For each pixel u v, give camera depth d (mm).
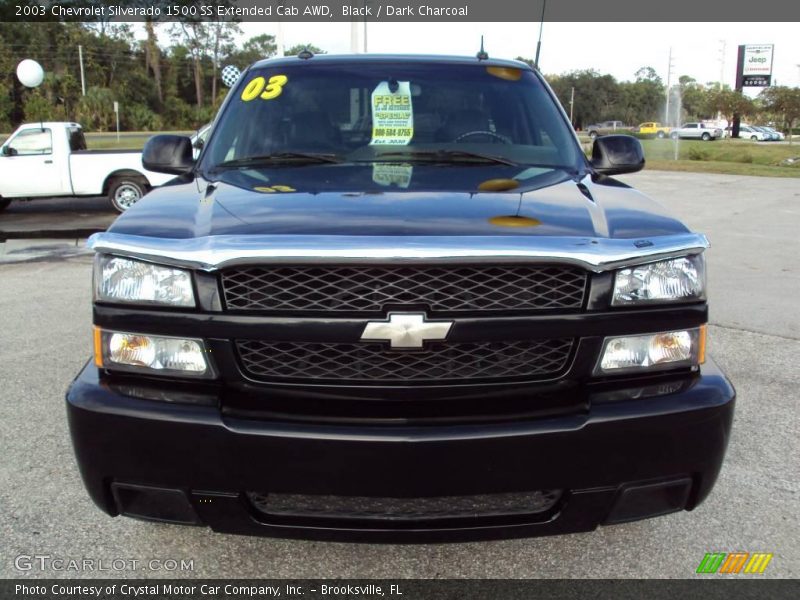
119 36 81562
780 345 5410
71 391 2293
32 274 7906
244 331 2150
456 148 3316
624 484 2229
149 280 2215
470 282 2148
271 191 2668
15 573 2586
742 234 10969
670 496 2344
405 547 2785
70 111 68375
